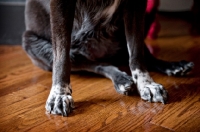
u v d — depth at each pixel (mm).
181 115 706
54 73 775
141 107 750
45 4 925
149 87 792
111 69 901
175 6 1779
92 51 966
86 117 707
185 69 923
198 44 1288
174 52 1183
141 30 850
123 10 867
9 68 1048
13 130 655
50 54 929
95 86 885
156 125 666
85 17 900
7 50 1268
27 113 730
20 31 1394
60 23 761
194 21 1574
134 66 849
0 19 1405
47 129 659
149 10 1110
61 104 717
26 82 924
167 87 865
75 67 947
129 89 813
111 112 728
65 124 678
